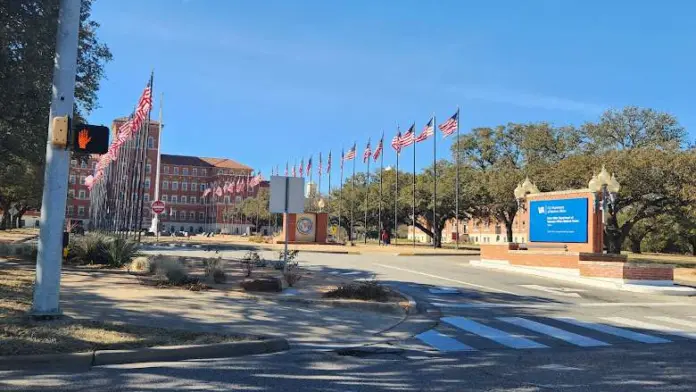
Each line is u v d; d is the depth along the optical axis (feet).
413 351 29.17
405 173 238.89
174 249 120.26
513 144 184.65
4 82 43.68
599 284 67.15
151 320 32.14
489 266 90.79
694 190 99.50
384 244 203.21
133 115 126.82
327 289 49.90
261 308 38.96
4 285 41.45
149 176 397.60
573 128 167.73
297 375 23.13
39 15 43.39
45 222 29.84
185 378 22.06
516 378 23.17
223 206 458.50
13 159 74.33
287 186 57.67
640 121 156.76
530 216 89.51
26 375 21.75
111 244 65.16
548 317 42.24
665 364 26.32
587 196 77.82
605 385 22.11
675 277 85.76
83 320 29.68
